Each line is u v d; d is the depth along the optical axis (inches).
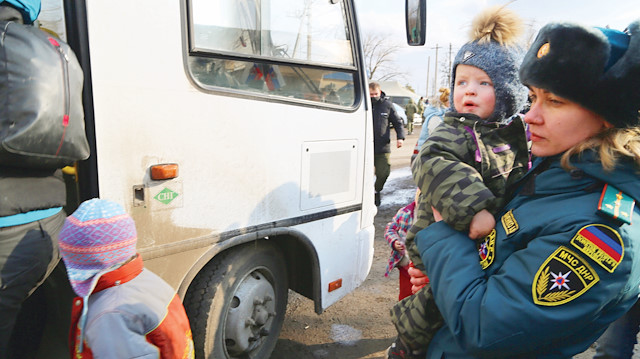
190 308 92.1
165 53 77.9
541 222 44.8
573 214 42.6
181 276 83.4
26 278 63.1
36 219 63.9
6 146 54.4
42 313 85.2
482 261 49.3
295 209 102.0
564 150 46.6
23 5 60.8
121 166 74.3
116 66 72.8
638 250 40.6
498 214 52.4
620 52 40.3
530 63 45.3
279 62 97.3
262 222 95.3
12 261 61.2
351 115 114.4
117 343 52.7
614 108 41.1
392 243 108.0
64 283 80.3
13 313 63.7
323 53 108.2
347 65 114.0
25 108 54.9
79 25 69.4
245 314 97.2
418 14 111.8
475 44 60.2
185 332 61.1
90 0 69.8
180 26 79.7
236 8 89.4
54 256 68.1
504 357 45.3
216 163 86.3
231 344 97.7
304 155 102.5
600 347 85.0
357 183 119.1
